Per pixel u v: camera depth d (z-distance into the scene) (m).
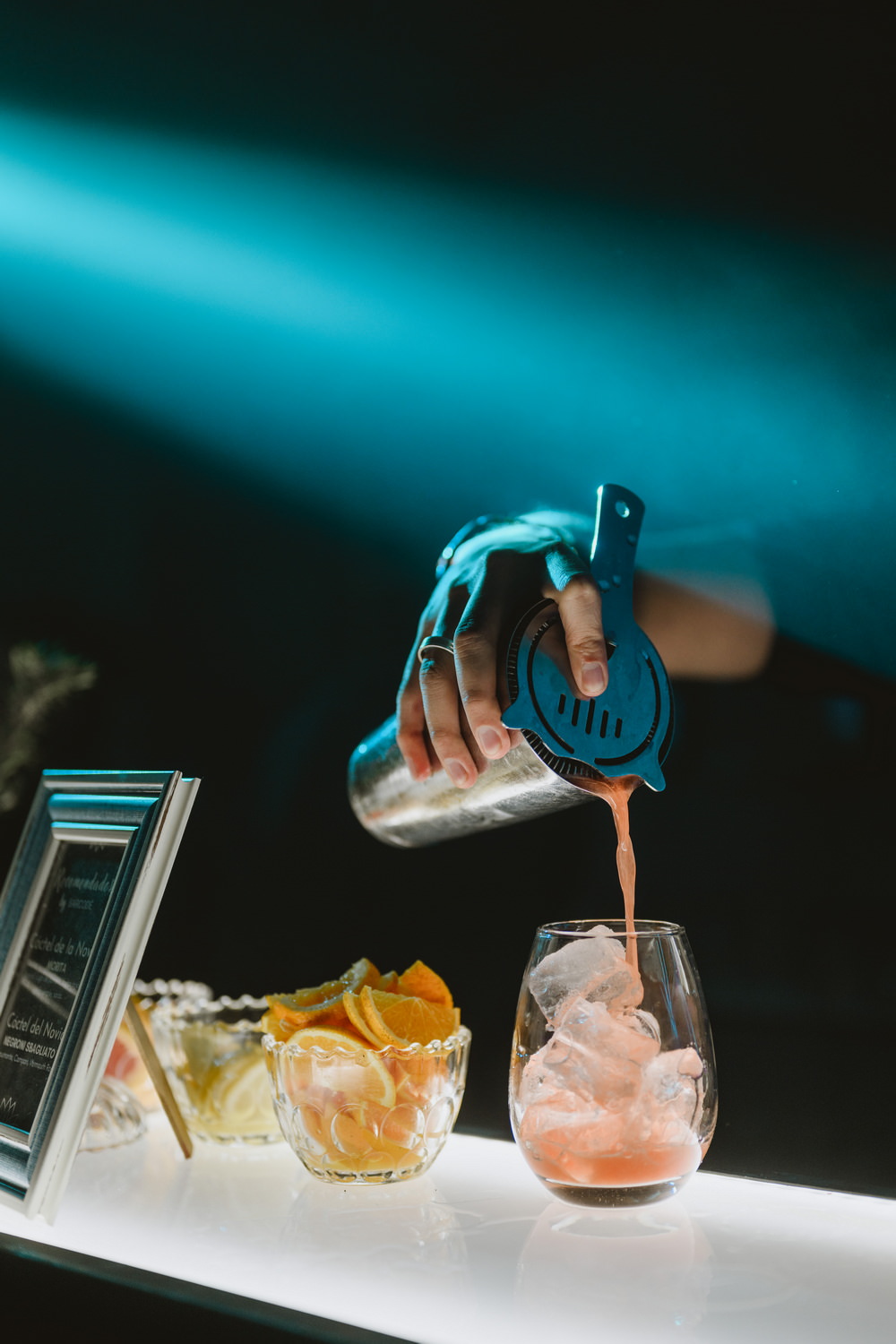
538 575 0.91
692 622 1.37
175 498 3.52
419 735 1.01
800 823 1.43
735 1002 1.46
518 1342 0.65
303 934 2.41
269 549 3.21
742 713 1.45
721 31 1.55
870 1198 0.87
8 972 1.01
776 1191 0.90
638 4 1.67
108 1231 0.84
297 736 2.48
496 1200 0.89
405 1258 0.77
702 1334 0.65
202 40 2.64
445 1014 0.96
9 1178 0.87
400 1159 0.92
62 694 2.61
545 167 1.92
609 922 0.85
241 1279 0.74
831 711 1.39
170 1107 1.02
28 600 3.77
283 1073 0.92
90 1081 0.85
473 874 1.92
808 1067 1.40
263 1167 1.00
